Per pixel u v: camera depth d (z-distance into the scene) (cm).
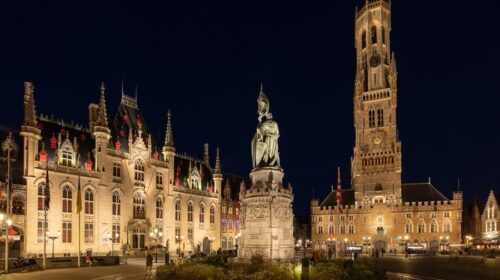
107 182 8488
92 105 8931
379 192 13812
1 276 4097
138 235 9119
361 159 14262
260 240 3531
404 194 13812
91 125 8869
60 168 7681
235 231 12325
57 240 7500
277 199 3578
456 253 10612
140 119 9925
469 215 14038
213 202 11469
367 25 15425
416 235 13188
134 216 9069
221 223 11775
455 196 12938
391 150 13912
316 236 14175
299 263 3047
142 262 6794
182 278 2928
